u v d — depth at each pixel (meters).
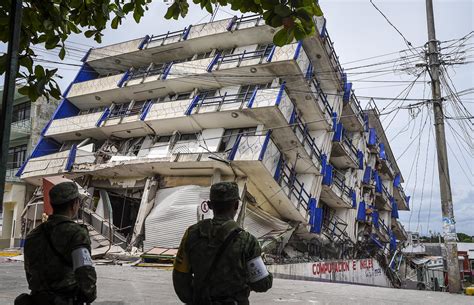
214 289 2.41
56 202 2.70
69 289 2.54
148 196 19.97
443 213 12.73
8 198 25.03
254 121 19.27
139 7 3.98
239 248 2.46
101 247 18.02
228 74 20.69
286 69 19.52
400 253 35.22
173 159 18.88
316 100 21.44
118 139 23.92
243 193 18.59
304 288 9.20
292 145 20.14
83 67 26.69
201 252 2.48
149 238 18.83
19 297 2.55
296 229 21.59
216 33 22.05
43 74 3.20
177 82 22.16
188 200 18.92
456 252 12.24
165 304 6.36
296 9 2.87
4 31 3.12
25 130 28.02
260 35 21.44
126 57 25.20
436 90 13.75
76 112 26.56
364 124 31.50
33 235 2.67
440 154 13.22
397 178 44.66
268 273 2.53
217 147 19.81
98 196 22.00
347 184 28.67
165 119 20.69
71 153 22.11
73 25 3.83
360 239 29.69
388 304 7.08
